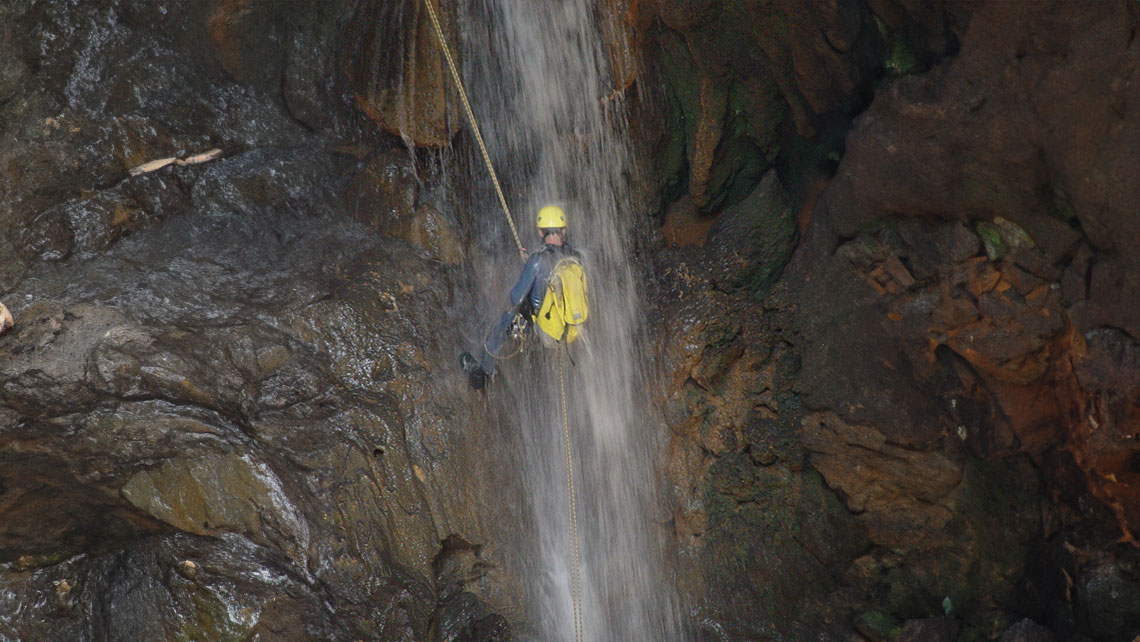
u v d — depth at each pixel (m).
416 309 6.21
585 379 6.39
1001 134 4.68
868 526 6.02
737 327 6.35
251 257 6.23
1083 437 4.91
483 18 6.36
